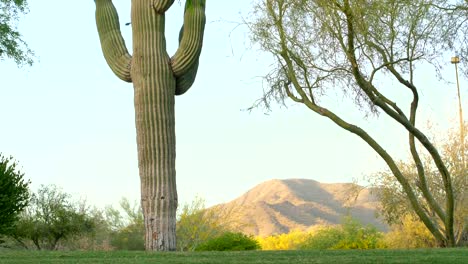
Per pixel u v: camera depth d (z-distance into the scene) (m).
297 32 16.12
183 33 14.27
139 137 13.89
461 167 27.22
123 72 14.31
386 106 16.66
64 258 8.62
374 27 15.92
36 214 32.62
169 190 13.81
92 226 34.03
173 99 14.16
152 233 13.68
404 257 7.73
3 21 22.48
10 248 30.78
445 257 7.70
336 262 7.25
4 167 22.67
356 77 15.93
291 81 17.20
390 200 28.27
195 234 33.06
